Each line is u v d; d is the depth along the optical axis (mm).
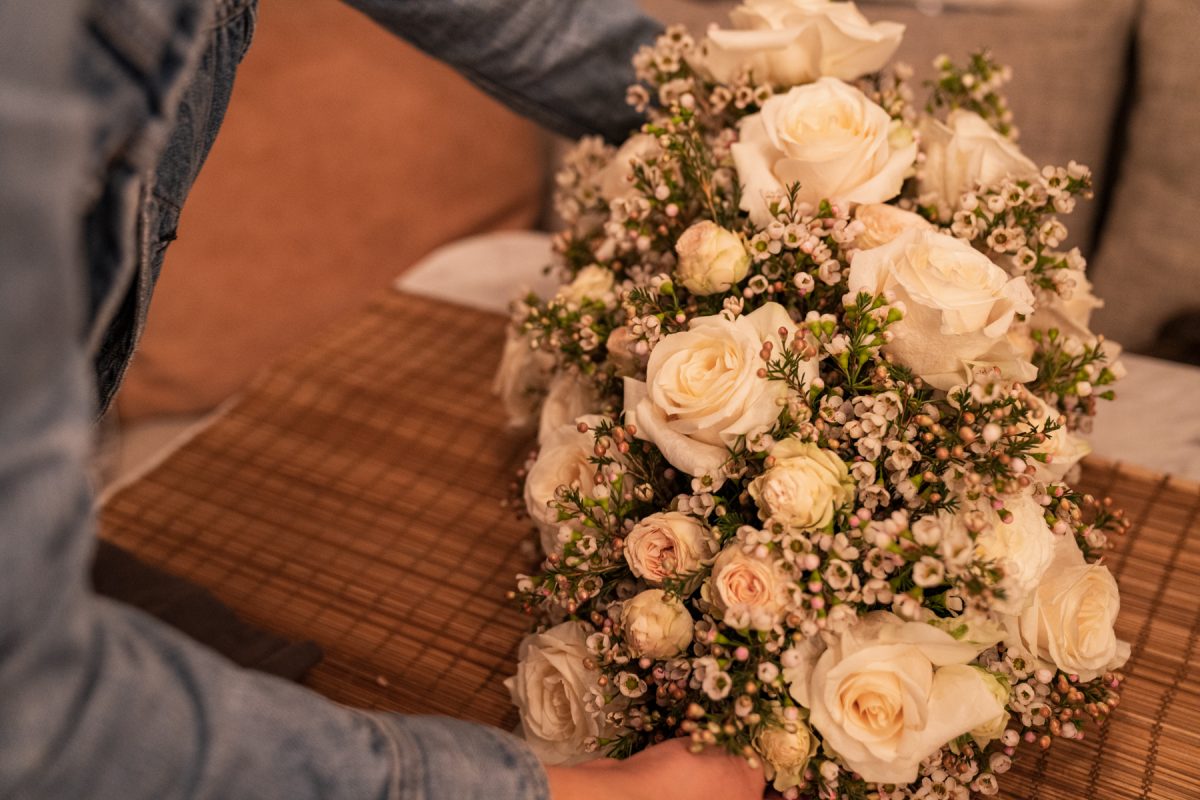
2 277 446
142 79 542
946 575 619
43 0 456
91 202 563
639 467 698
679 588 650
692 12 1124
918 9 1117
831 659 632
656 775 620
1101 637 657
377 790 548
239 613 846
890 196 730
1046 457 661
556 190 1396
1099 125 1021
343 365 1060
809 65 782
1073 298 786
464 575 858
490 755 586
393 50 1343
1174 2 937
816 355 677
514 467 937
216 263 1253
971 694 624
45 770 476
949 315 651
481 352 1057
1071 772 700
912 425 666
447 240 1401
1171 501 835
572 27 835
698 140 762
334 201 1318
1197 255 965
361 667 804
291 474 955
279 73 1295
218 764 512
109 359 679
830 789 643
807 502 629
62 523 461
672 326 710
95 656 490
